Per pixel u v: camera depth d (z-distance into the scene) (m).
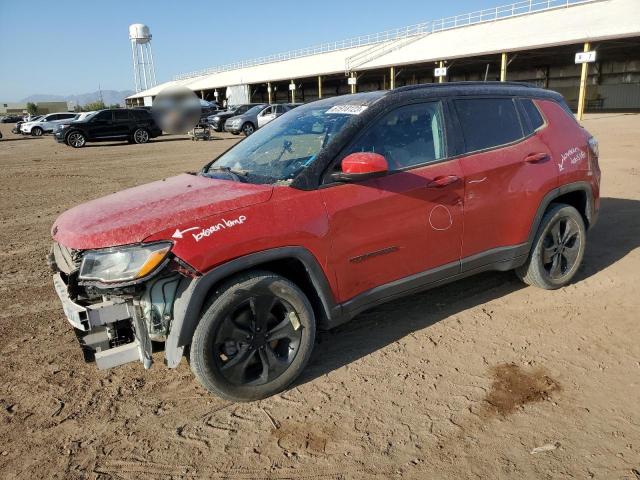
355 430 2.76
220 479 2.45
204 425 2.85
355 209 3.16
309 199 3.05
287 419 2.88
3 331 4.10
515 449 2.57
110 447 2.70
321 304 3.18
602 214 6.90
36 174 13.55
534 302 4.24
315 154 3.26
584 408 2.87
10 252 6.38
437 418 2.83
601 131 19.25
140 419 2.93
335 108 3.73
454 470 2.45
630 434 2.65
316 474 2.46
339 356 3.54
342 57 45.28
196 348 2.78
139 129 23.66
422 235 3.47
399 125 3.47
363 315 4.15
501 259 3.98
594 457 2.50
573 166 4.30
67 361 3.60
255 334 2.96
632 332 3.70
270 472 2.49
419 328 3.88
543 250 4.27
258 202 2.94
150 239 2.66
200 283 2.71
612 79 40.25
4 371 3.47
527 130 4.14
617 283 4.56
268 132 3.99
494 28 35.78
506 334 3.74
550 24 31.45
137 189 3.57
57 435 2.80
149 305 2.76
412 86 3.64
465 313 4.10
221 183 3.28
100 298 2.95
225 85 53.78
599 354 3.43
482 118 3.89
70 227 2.93
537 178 4.03
